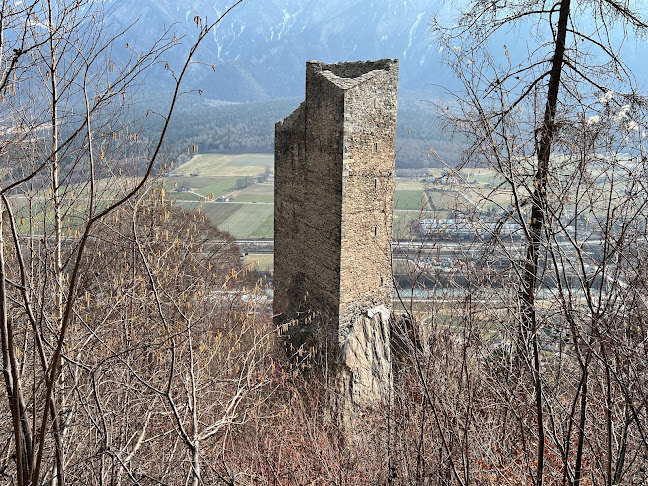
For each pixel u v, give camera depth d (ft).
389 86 46.57
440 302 17.21
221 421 14.89
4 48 10.84
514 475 17.02
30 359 14.92
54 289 14.96
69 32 11.70
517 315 14.30
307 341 51.08
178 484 15.99
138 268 23.15
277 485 21.77
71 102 12.81
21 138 11.99
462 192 17.44
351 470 23.35
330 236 47.75
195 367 20.08
